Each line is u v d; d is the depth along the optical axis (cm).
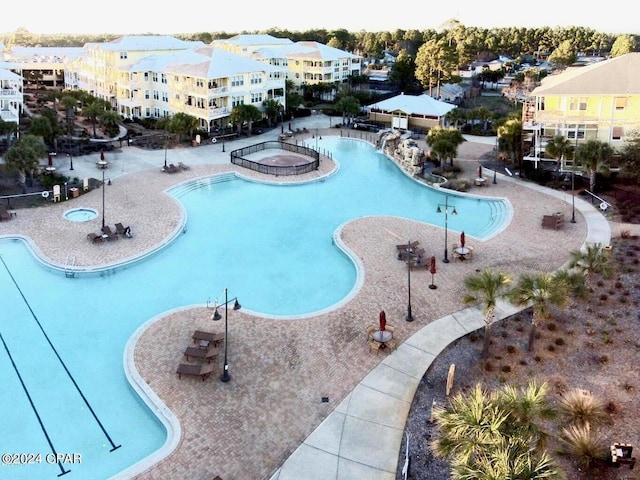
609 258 3738
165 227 4809
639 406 2572
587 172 5531
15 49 14000
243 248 4544
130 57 10169
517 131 6291
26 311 3534
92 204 5309
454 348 3070
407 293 3694
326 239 4738
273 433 2453
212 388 2747
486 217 5219
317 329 3278
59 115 9556
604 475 2186
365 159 7381
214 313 3375
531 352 3011
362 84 12431
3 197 5244
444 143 6412
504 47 19975
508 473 1625
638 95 5700
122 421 2603
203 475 2225
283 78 9744
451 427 1817
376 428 2483
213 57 8731
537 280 2936
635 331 3136
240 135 8406
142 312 3556
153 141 7875
